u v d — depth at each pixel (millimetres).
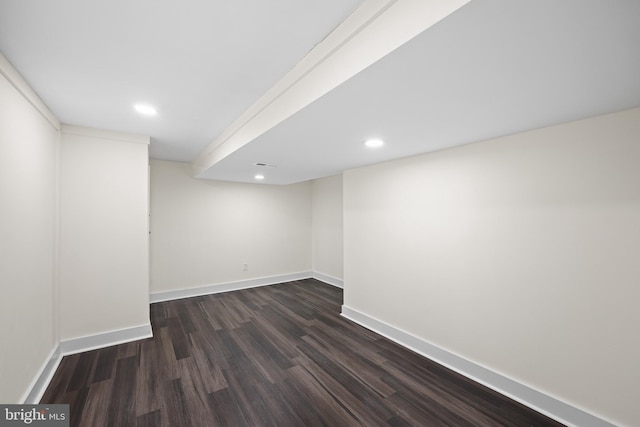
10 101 1536
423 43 892
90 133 2617
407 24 894
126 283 2824
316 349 2691
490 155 2104
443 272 2445
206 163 3426
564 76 1116
